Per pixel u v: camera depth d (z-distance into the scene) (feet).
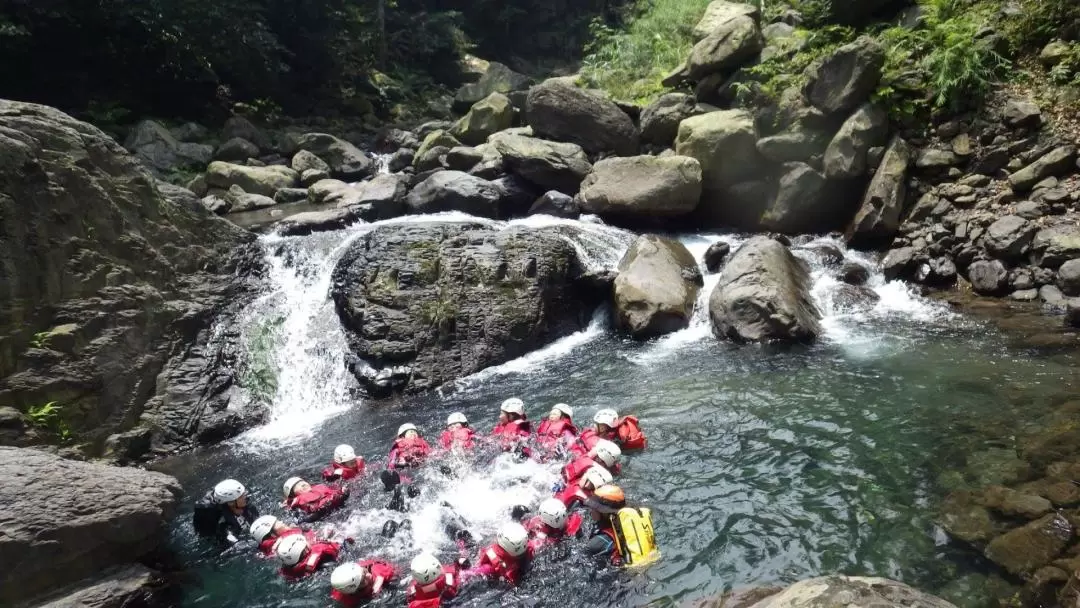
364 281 35.29
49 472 18.57
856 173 41.55
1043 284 33.96
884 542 18.80
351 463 25.20
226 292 36.78
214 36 70.95
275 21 83.41
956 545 18.25
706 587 17.98
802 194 43.32
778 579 17.94
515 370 34.22
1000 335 31.17
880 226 39.99
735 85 48.88
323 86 87.15
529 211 49.29
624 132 51.65
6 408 23.35
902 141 40.86
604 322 39.22
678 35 65.10
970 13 44.06
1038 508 18.95
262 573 20.36
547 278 37.35
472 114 62.23
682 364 32.71
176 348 32.01
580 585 18.49
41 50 62.69
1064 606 15.51
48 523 17.30
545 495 23.13
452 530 21.36
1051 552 17.25
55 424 24.76
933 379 28.04
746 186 45.55
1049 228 34.58
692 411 27.76
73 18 62.64
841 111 42.39
